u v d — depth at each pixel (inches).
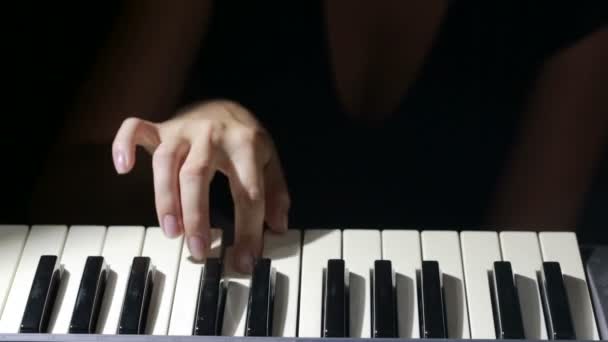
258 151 27.4
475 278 24.8
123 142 26.6
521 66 39.5
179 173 26.1
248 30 40.8
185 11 36.5
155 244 25.5
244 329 23.9
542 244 25.5
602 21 41.3
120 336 23.3
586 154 33.8
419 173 35.4
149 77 35.3
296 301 24.5
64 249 25.3
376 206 34.1
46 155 35.9
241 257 25.0
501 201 33.9
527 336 24.0
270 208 26.9
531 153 34.4
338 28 38.0
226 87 38.4
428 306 23.9
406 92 38.3
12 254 25.2
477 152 36.0
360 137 36.7
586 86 34.9
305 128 36.8
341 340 23.2
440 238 25.6
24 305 24.3
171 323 24.0
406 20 37.7
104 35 40.9
